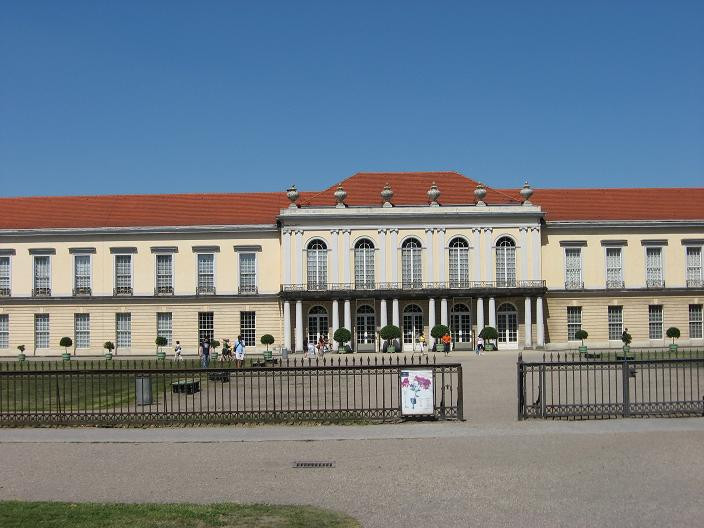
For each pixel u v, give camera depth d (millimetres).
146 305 70062
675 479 15742
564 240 70312
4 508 13664
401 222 68625
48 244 70438
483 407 27234
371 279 68625
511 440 20078
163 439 20891
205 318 70125
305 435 21203
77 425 23312
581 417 23688
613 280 70562
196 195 74812
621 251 70812
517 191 75750
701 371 41344
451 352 65375
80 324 70312
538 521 13031
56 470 17234
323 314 68812
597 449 18781
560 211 72250
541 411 23781
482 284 68188
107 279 70125
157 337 69125
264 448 19562
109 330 70000
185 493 15047
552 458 17828
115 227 70125
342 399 29812
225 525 12578
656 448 18797
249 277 70312
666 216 71625
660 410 23703
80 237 70438
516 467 16953
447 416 23875
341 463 17625
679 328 70375
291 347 68188
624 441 19734
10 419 23375
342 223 68688
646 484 15367
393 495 14734
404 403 23484
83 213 72438
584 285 70312
